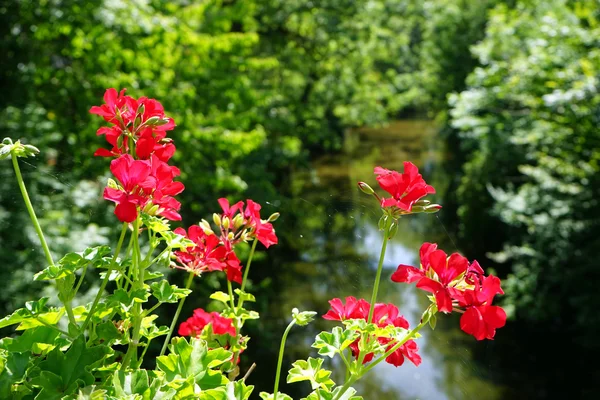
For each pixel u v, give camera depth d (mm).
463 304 1015
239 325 1354
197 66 7570
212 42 7512
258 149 10172
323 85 16359
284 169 12266
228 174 6652
